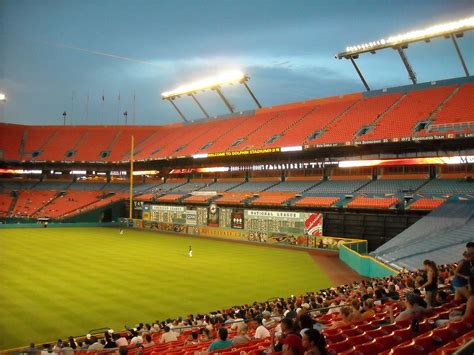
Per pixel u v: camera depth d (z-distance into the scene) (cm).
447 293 1385
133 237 6128
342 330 1048
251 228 5938
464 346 475
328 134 5834
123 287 2962
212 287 3016
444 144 4853
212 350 1115
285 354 702
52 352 1387
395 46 5784
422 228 3959
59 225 7531
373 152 5494
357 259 3734
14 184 9025
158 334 1738
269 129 6988
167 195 7569
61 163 8906
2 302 2525
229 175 7619
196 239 6050
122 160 8575
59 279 3170
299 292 2914
